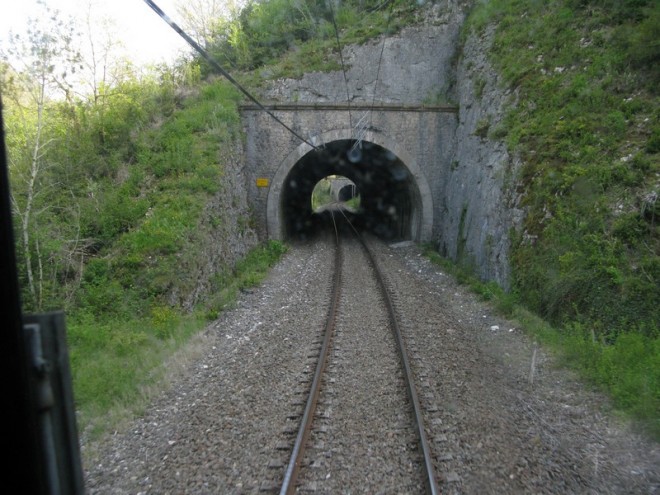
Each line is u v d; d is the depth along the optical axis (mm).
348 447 5535
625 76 11797
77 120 16062
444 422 6027
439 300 13008
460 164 19859
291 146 21547
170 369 8305
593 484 4816
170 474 5172
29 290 10062
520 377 7617
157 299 11047
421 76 22391
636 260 8625
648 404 5984
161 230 12656
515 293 11484
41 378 1892
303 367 7965
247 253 19375
